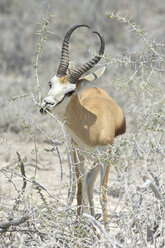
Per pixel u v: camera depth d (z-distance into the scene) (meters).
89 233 18.61
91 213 22.73
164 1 91.06
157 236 19.23
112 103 27.42
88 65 23.61
